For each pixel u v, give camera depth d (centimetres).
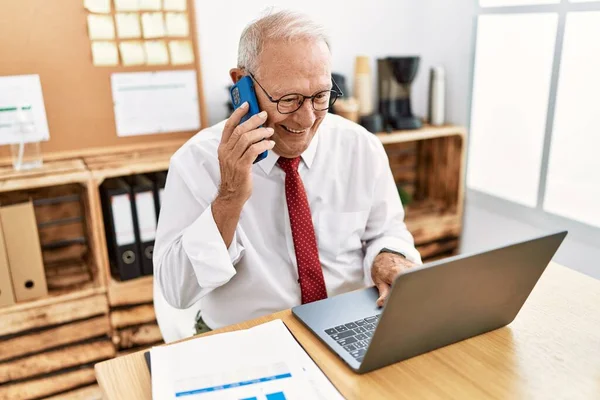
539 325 108
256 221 141
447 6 272
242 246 135
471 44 262
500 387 89
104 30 213
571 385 90
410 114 270
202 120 239
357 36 272
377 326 86
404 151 291
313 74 118
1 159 207
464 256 88
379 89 269
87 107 217
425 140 287
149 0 218
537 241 95
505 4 246
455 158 271
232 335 102
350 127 153
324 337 102
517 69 248
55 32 206
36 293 196
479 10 255
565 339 103
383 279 126
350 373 92
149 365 94
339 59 271
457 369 94
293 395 85
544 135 238
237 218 122
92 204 194
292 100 119
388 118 263
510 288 100
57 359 203
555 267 134
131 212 204
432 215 273
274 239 143
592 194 224
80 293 201
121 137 226
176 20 224
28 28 202
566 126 230
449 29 273
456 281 90
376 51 279
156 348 98
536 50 238
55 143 215
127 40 218
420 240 267
